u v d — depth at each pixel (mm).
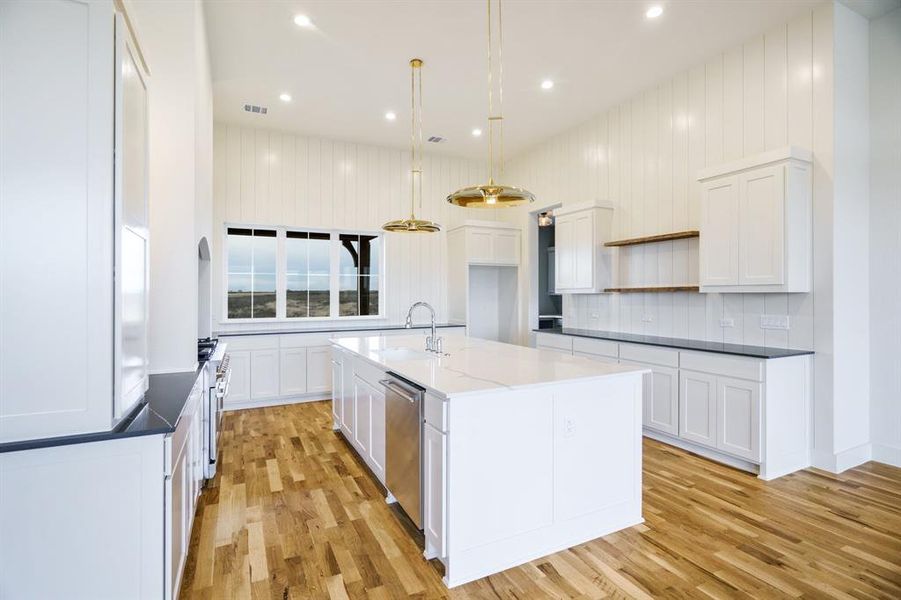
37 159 1460
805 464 3344
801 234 3262
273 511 2684
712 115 3988
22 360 1438
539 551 2215
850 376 3336
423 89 4570
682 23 3475
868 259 3441
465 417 2027
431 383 2160
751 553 2229
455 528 1999
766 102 3592
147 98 2023
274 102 4863
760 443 3121
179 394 2088
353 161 6164
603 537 2383
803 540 2346
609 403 2443
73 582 1476
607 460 2432
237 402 5152
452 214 6859
